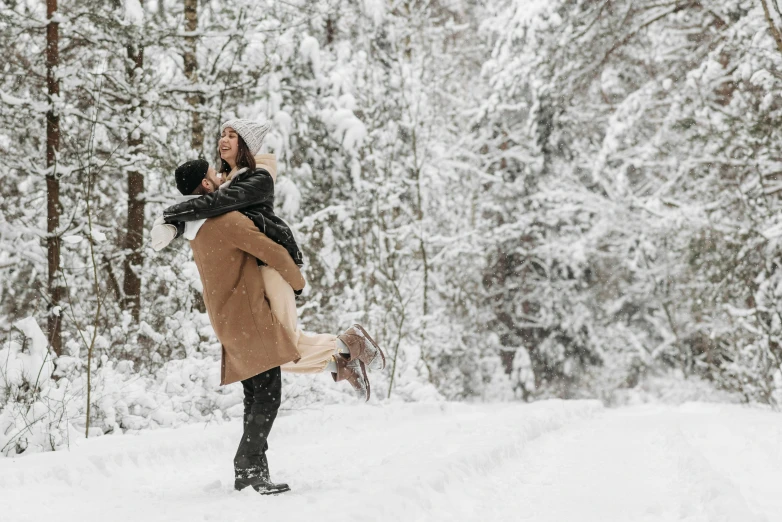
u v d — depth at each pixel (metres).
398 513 3.05
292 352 3.71
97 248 10.59
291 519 2.78
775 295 15.74
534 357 26.56
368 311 14.24
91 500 3.58
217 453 5.25
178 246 11.23
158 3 11.44
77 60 9.93
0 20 9.09
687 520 3.31
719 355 18.81
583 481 4.40
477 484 4.04
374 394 11.38
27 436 4.87
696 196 19.55
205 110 11.05
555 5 20.17
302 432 6.64
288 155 14.65
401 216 17.48
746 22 16.59
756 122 14.99
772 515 3.46
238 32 11.07
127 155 9.88
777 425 6.68
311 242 15.50
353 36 17.72
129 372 7.25
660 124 21.41
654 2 19.47
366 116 16.38
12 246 9.34
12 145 9.94
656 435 7.07
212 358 8.09
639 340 27.00
